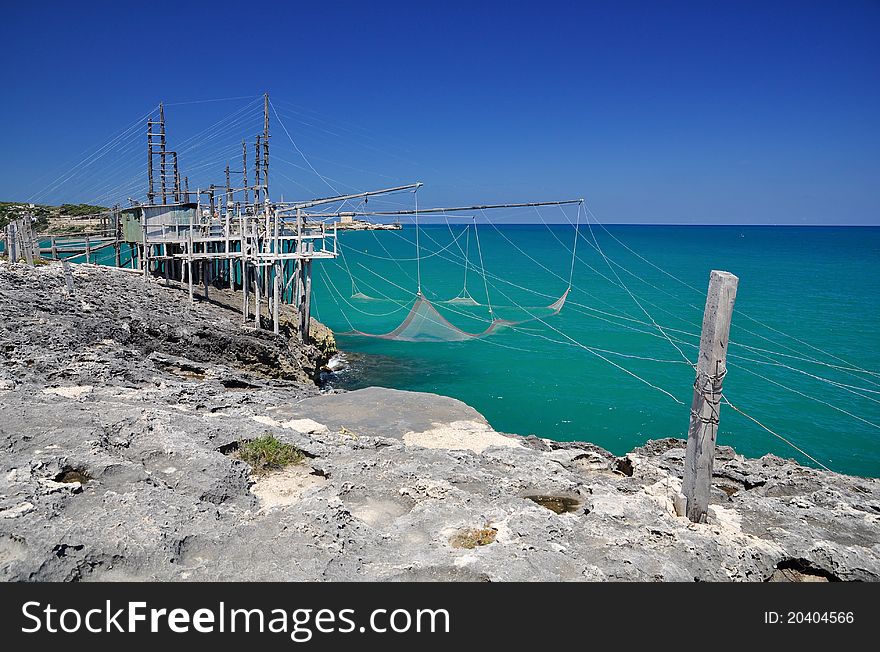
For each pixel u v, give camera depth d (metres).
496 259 128.25
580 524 11.76
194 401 19.88
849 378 37.50
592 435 29.83
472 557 10.31
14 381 18.17
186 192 46.66
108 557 9.72
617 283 84.69
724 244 183.62
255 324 36.09
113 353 25.17
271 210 40.00
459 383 37.62
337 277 93.44
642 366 40.75
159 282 40.72
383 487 13.55
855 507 13.83
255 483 13.85
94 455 13.07
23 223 41.81
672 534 11.31
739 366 39.91
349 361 42.72
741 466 17.28
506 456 16.22
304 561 10.08
